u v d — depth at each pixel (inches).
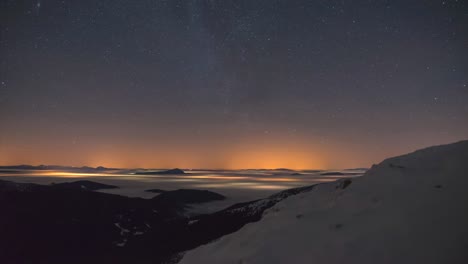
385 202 206.2
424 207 187.0
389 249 164.7
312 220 220.8
